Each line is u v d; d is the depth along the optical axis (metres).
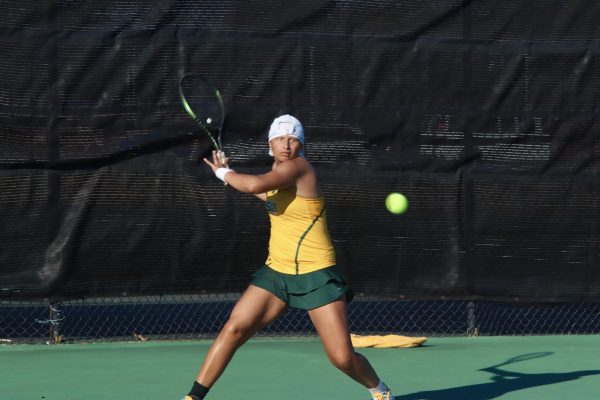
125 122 19.05
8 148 18.53
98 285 18.95
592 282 20.70
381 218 19.94
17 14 18.62
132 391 14.77
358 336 19.81
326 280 11.58
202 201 19.31
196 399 11.70
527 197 20.48
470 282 20.27
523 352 18.80
